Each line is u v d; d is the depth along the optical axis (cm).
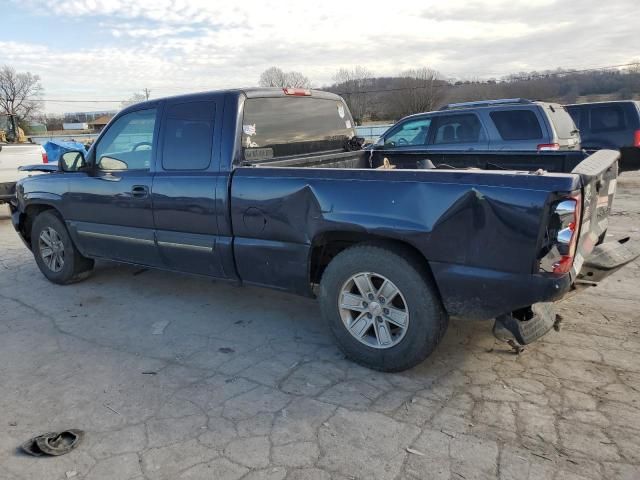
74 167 527
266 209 378
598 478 247
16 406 331
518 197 284
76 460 276
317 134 502
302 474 259
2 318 486
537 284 288
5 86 7962
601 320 422
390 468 261
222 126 410
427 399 321
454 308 319
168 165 441
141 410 321
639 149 1130
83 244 539
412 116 964
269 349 402
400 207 321
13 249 775
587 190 295
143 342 423
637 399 309
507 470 255
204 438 291
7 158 1005
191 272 453
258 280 405
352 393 331
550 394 319
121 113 480
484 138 870
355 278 353
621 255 354
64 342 428
